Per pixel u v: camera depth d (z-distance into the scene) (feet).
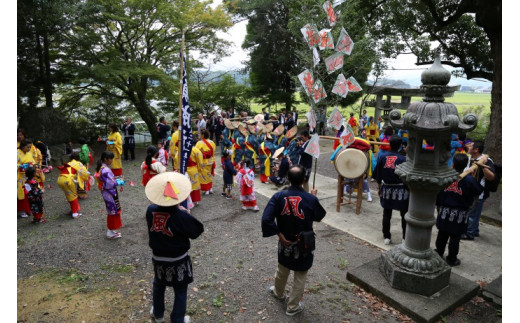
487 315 13.48
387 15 51.62
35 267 16.71
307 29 18.84
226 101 67.31
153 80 49.29
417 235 14.52
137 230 21.38
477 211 19.93
